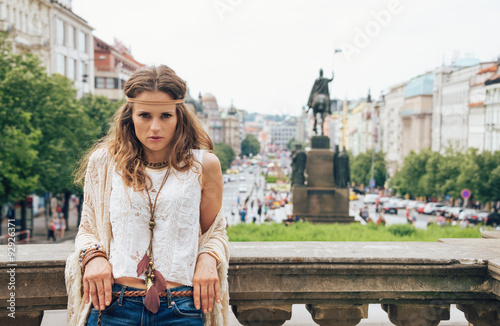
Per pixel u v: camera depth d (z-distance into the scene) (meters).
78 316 2.10
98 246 2.12
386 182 86.00
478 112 63.03
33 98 25.58
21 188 24.05
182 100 2.14
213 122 171.62
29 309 2.62
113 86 72.81
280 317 2.80
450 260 2.82
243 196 75.62
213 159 2.22
